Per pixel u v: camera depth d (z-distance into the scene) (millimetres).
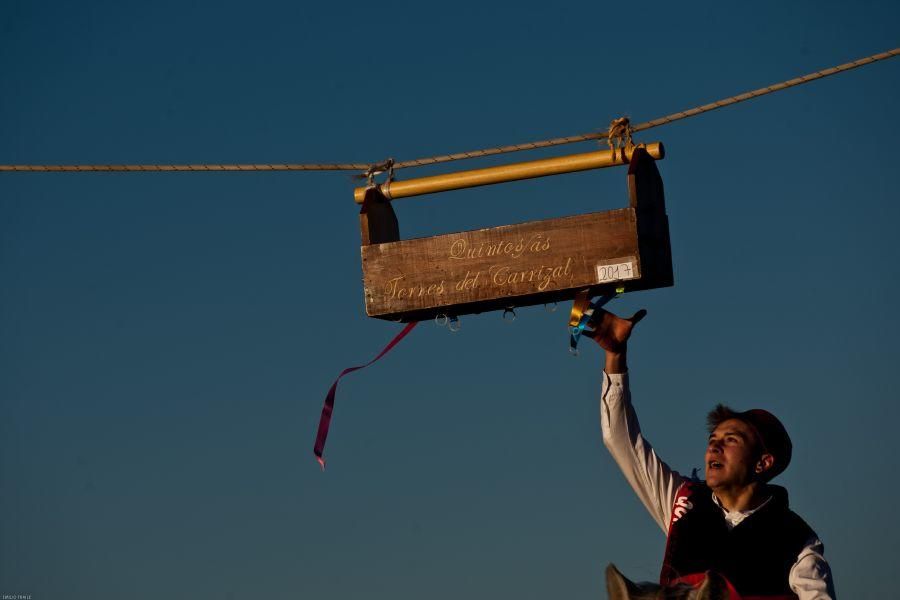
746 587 5996
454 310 6875
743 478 6168
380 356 6965
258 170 8250
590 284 6516
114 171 8742
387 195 7402
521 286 6637
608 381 6527
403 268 6871
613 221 6527
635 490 6598
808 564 5969
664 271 6781
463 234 6777
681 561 6211
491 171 7090
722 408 6441
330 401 6988
